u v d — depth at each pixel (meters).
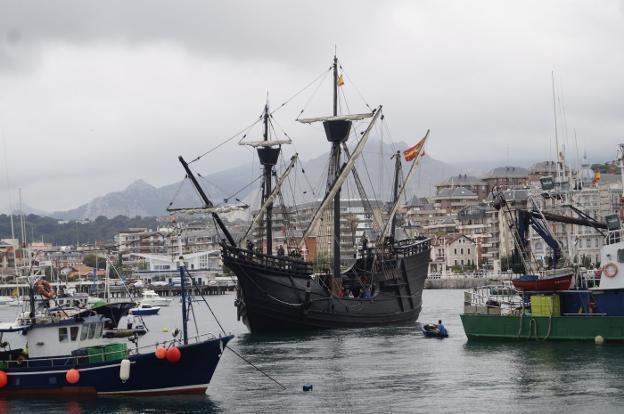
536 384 75.56
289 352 100.50
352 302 127.94
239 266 116.81
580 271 101.38
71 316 80.69
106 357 74.62
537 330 97.56
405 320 138.25
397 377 81.62
